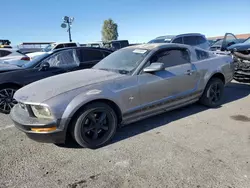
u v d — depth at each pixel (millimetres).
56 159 2834
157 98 3629
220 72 4621
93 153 2959
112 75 3395
